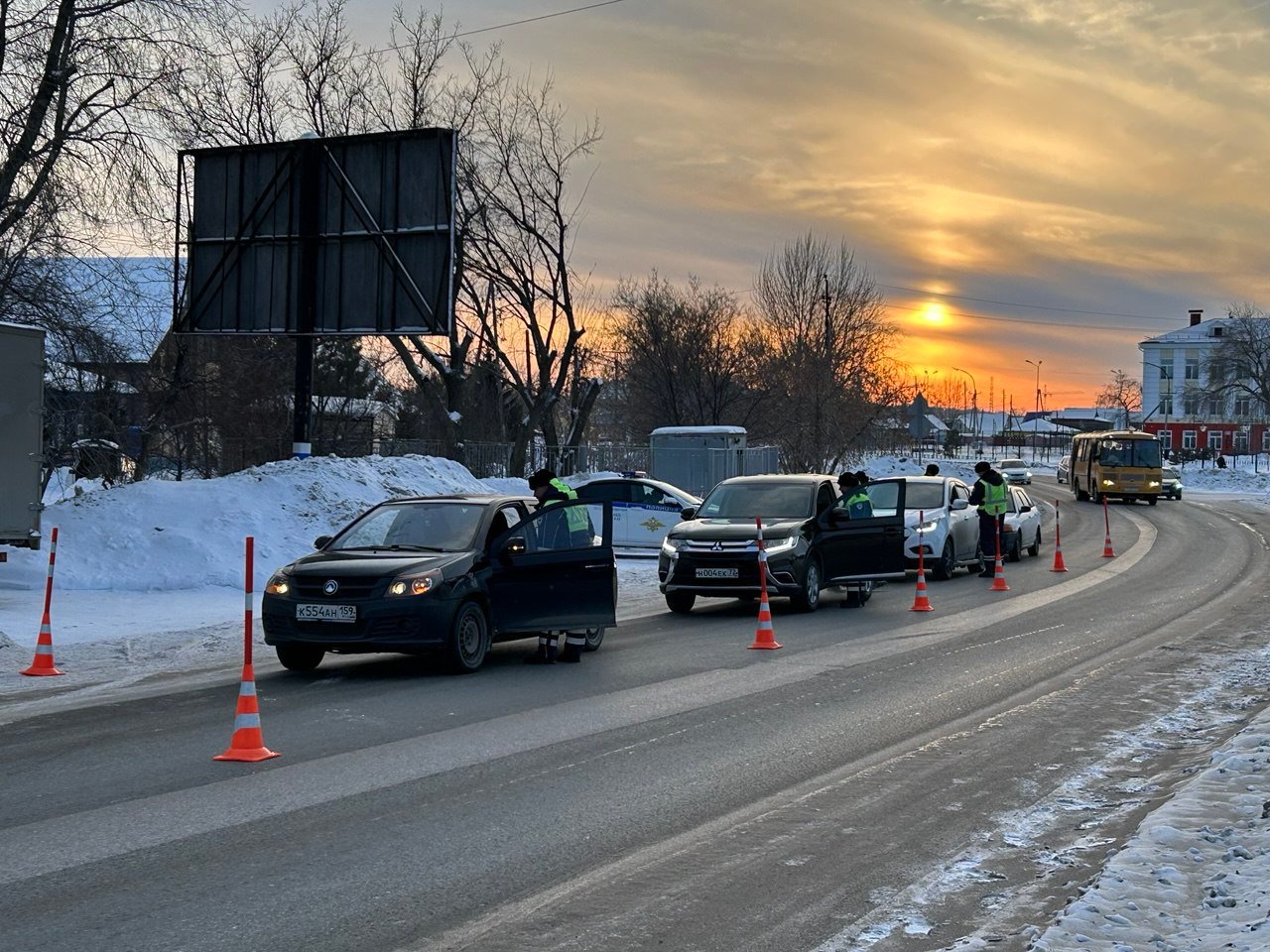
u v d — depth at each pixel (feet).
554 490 44.39
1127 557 92.38
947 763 27.55
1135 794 24.88
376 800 23.65
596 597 42.09
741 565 55.83
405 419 159.22
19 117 70.08
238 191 81.30
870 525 61.21
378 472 81.15
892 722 32.17
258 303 81.10
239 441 130.93
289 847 20.51
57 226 74.23
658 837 21.42
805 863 19.97
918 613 58.34
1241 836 20.24
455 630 38.34
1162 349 427.33
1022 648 46.32
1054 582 74.28
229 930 16.52
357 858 19.93
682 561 56.80
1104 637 49.49
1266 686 37.81
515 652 44.86
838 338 176.76
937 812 23.31
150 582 61.98
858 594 61.67
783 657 43.47
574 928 16.78
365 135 77.77
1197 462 328.49
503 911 17.44
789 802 23.94
